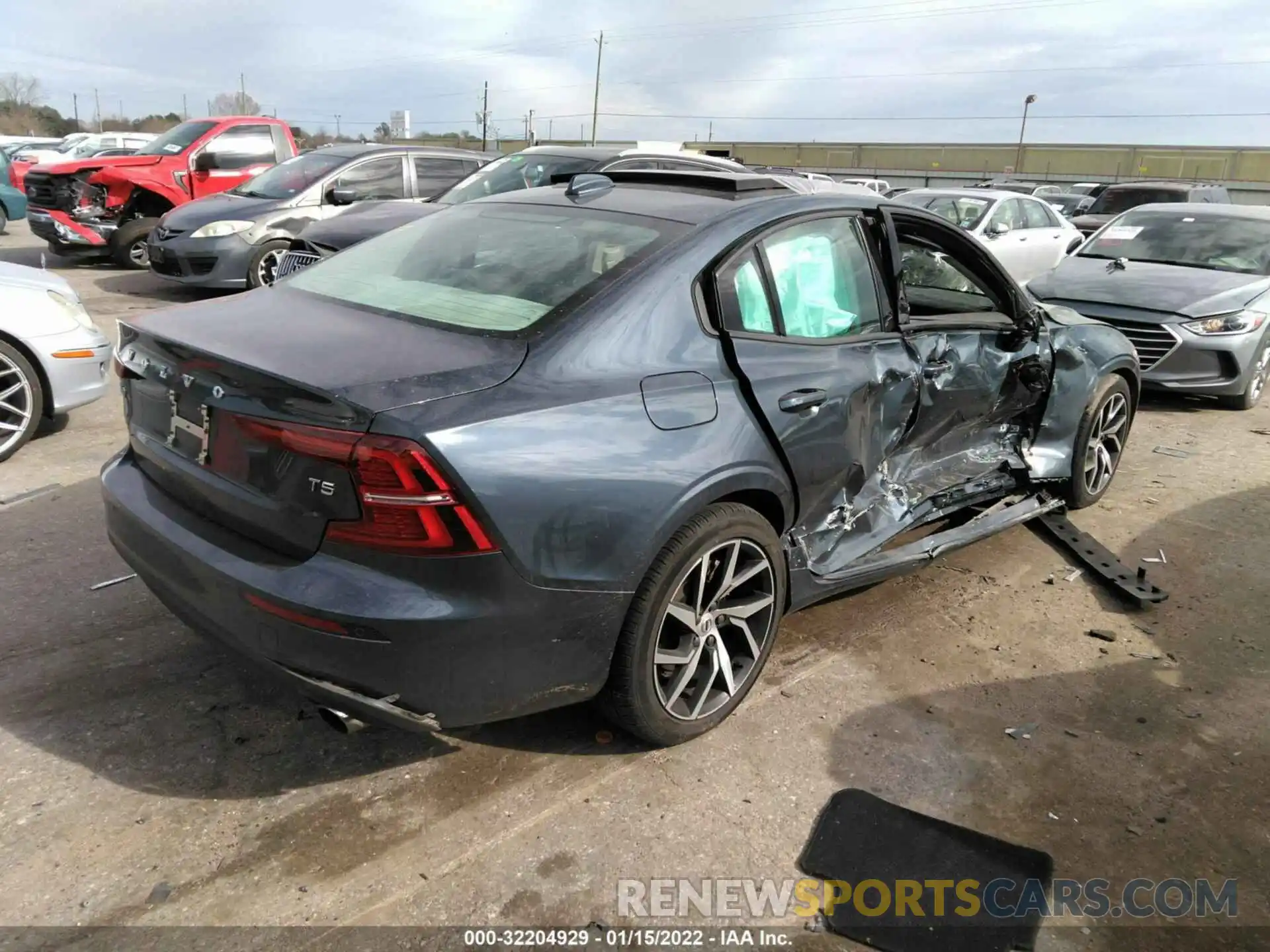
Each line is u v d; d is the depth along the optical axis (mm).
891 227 3463
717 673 2842
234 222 9086
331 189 9344
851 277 3291
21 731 2719
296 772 2629
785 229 3057
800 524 3115
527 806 2549
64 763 2602
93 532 4027
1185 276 7418
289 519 2225
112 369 6090
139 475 2736
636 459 2410
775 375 2854
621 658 2531
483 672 2275
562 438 2295
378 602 2119
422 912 2184
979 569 4246
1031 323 4148
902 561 3557
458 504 2119
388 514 2098
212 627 2367
